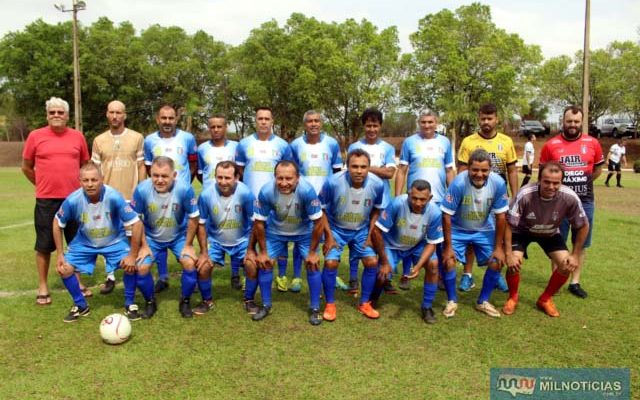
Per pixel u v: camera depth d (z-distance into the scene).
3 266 6.54
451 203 4.84
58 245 4.67
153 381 3.50
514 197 5.40
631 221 10.03
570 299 5.27
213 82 38.75
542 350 4.03
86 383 3.47
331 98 34.41
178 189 4.89
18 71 34.78
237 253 5.27
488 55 31.25
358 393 3.35
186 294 4.81
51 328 4.45
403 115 37.19
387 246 5.01
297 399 3.27
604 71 38.94
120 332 4.09
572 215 4.81
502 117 32.81
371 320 4.73
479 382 3.51
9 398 3.27
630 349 4.04
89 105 35.56
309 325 4.59
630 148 37.56
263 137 5.90
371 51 33.97
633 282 5.81
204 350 4.01
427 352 4.00
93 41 34.75
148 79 35.75
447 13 33.62
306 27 37.44
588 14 15.74
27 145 5.20
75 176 5.27
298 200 4.73
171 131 6.00
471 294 5.56
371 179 4.79
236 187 5.06
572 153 5.39
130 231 4.76
